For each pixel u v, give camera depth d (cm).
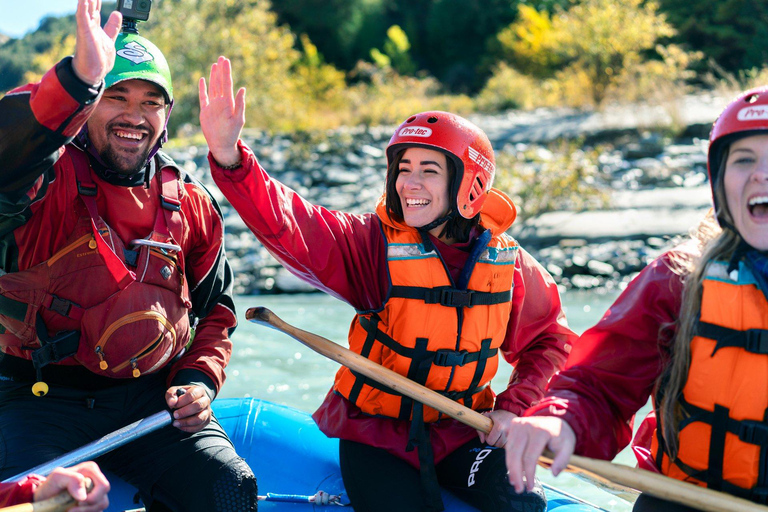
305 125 1625
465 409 262
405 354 267
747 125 197
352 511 284
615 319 219
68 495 197
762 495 202
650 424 259
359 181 1163
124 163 247
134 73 242
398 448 268
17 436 243
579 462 207
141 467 256
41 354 247
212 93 241
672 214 959
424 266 265
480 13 3281
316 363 564
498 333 277
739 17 2286
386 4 3506
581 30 1747
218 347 276
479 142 268
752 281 202
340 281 271
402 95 1934
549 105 1811
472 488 269
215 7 1819
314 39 3434
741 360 201
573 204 1015
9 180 222
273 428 324
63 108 215
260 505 289
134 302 251
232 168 245
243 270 896
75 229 246
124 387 261
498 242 277
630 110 1424
